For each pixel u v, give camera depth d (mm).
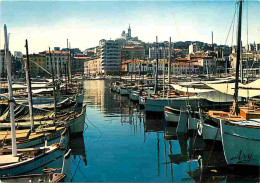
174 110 31375
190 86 35469
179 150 21984
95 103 56812
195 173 17047
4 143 17031
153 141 24828
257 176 16547
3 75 48281
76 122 25969
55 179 12977
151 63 152750
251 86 26375
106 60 190500
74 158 20141
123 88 73500
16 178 12914
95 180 16062
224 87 27719
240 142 16953
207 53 183250
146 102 38625
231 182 15617
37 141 18203
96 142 24594
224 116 21547
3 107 30531
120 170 17672
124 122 34875
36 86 49000
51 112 27984
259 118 20062
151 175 16734
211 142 22125
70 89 61656
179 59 161250
